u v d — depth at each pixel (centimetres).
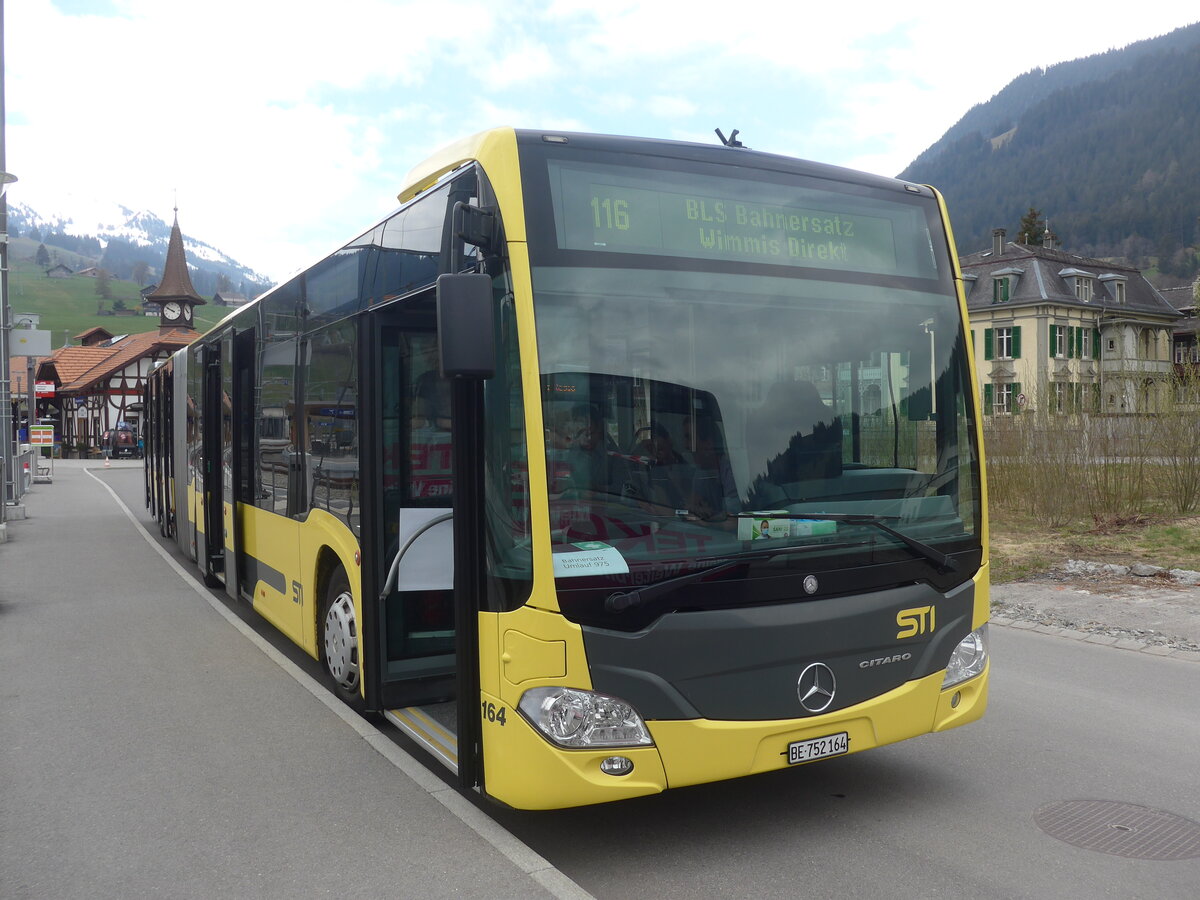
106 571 1305
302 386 713
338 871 418
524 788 400
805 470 444
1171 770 548
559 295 412
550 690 395
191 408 1238
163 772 543
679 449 421
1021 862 428
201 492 1129
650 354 424
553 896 393
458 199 455
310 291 699
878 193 498
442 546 590
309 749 582
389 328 582
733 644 413
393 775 537
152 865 425
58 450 6969
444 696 602
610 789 396
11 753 576
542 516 396
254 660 805
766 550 424
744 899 393
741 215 457
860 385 467
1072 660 818
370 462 575
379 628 580
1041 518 1692
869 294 479
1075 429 1683
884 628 448
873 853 437
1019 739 604
